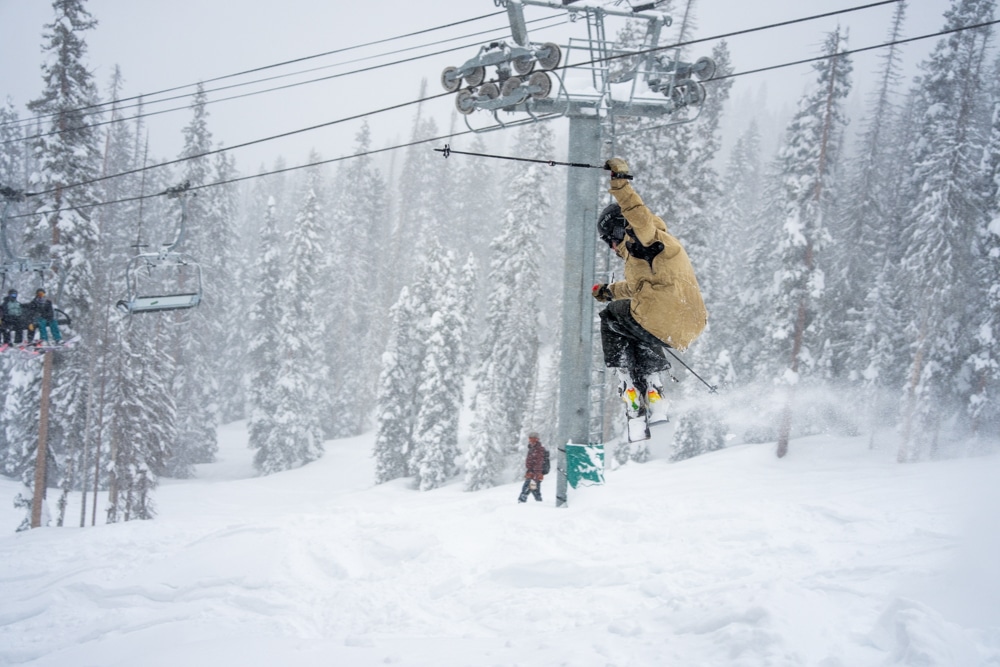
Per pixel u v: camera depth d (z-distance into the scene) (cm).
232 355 6272
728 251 4700
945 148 2872
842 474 1833
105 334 3050
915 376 2869
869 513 1028
